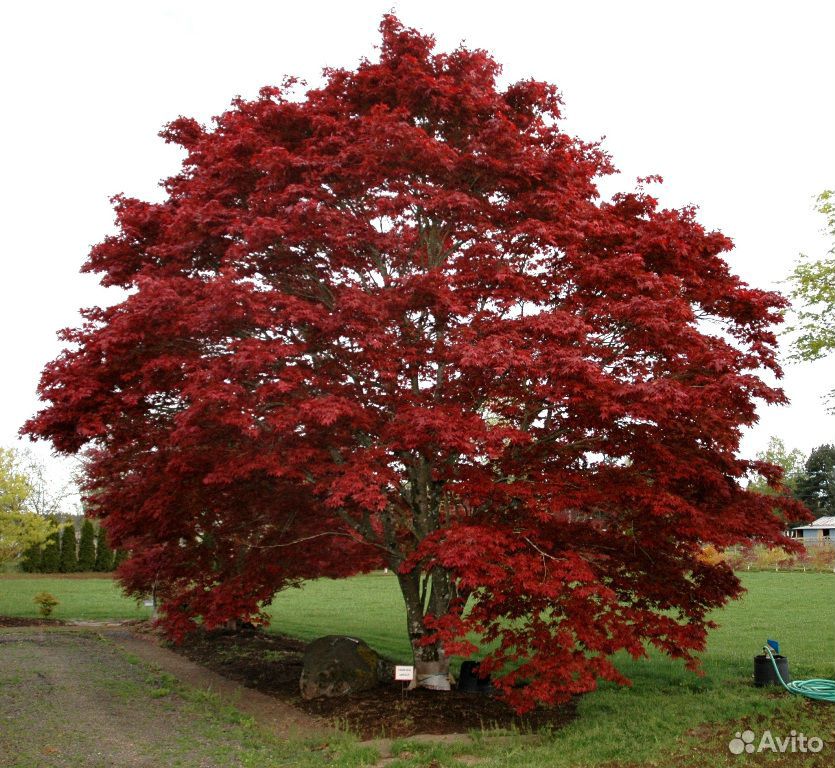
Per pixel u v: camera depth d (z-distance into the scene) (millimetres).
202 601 12297
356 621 25266
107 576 51812
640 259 10445
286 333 11461
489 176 12016
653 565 11641
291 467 10578
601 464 11539
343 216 11320
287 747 9852
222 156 12273
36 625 26719
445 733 10398
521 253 12359
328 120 11891
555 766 8258
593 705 11430
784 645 17406
